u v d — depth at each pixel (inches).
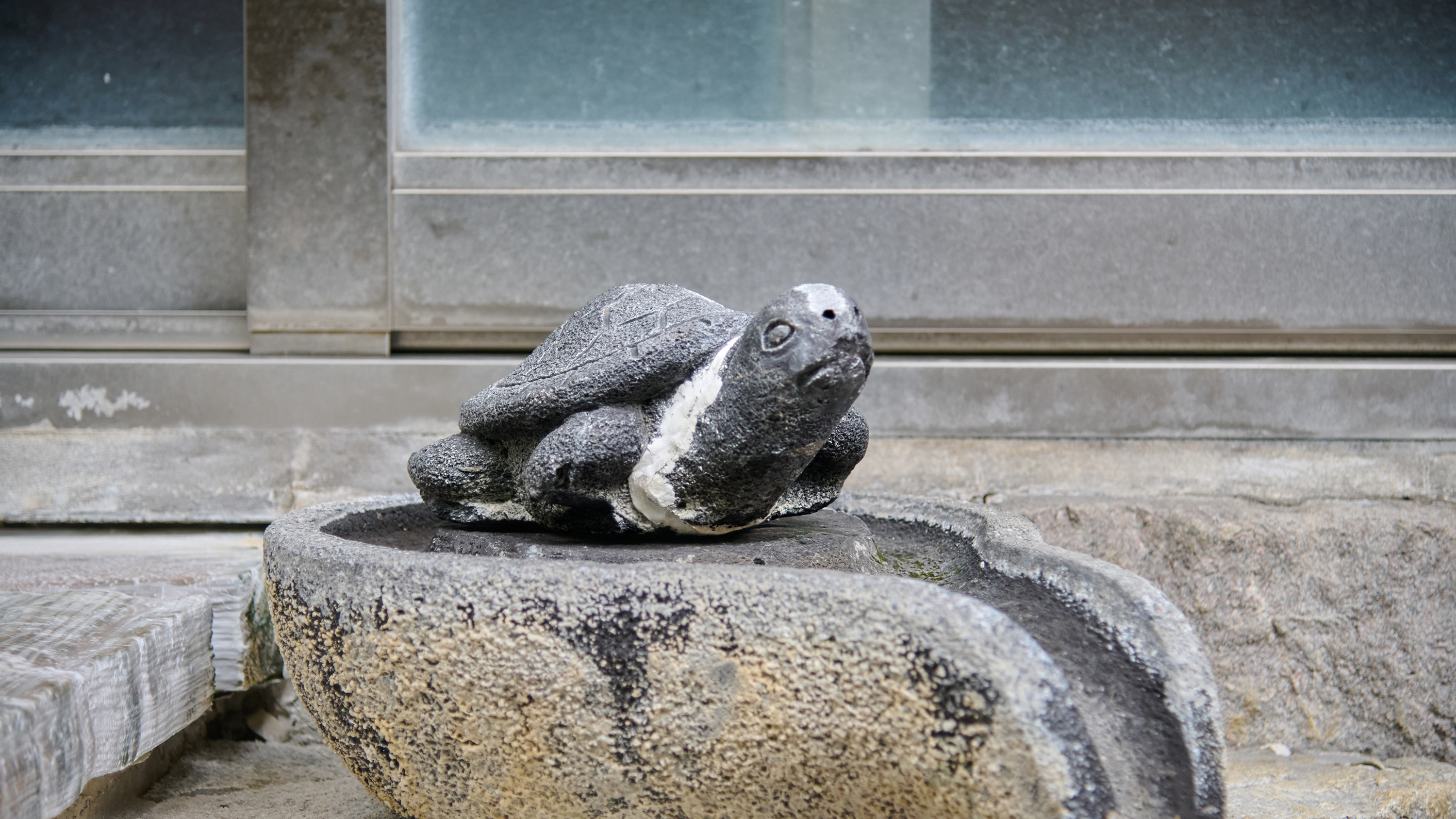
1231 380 74.3
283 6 74.7
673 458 42.8
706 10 79.4
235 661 56.9
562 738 36.5
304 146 75.7
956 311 77.6
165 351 79.6
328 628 39.8
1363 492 73.7
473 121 79.3
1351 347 78.9
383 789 42.5
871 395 74.4
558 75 79.4
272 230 76.2
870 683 32.3
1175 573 67.3
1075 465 74.2
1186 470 74.0
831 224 77.2
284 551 42.6
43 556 64.6
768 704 33.8
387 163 75.7
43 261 79.9
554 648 35.5
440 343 79.7
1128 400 74.4
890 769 32.9
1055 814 30.2
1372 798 54.4
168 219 80.0
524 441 46.7
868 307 77.7
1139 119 79.0
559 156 77.2
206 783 54.7
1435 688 64.7
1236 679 65.6
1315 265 76.9
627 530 44.4
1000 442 74.7
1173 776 34.9
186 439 73.5
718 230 77.2
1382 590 65.7
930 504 57.9
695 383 43.1
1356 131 78.6
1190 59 78.7
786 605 33.4
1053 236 77.3
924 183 77.1
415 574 37.2
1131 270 77.2
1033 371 74.4
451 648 36.6
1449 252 76.5
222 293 80.4
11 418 73.0
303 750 61.4
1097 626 40.0
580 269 77.5
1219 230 76.9
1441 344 78.3
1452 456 73.6
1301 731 65.1
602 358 44.2
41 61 79.8
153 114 80.1
